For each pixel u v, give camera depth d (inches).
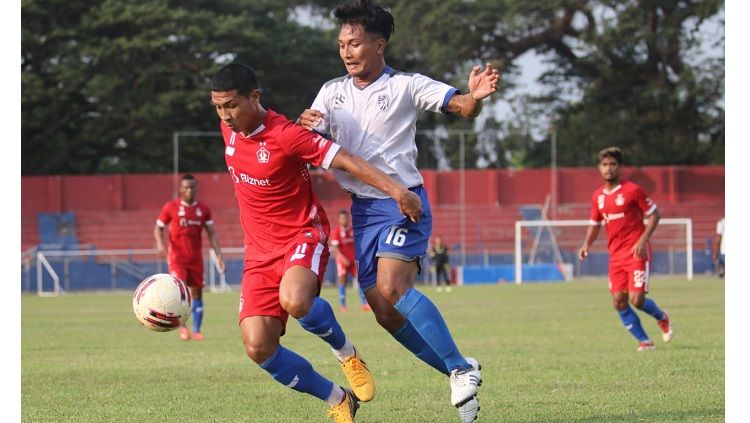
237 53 2957.7
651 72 3179.1
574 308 1286.9
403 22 3137.3
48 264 2362.2
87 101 2992.1
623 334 867.4
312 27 3260.3
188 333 893.8
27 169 3051.2
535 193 2731.3
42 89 2790.4
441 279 2231.8
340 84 421.1
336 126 416.8
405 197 378.6
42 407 482.9
